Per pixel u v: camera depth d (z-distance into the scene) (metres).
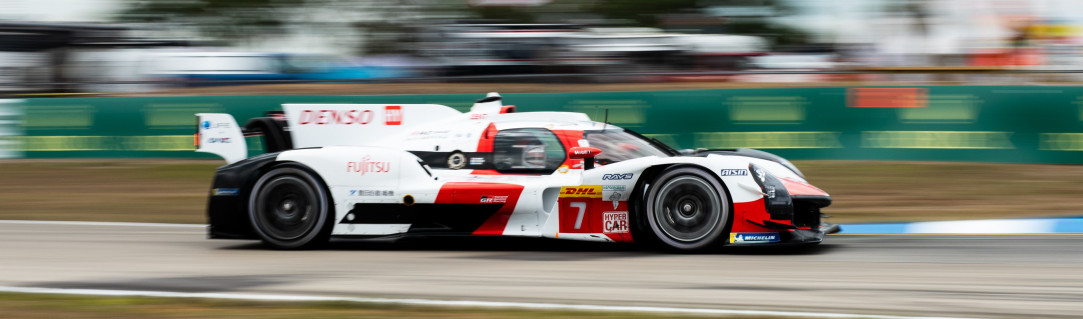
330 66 54.41
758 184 19.42
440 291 15.49
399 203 21.08
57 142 44.56
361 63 56.09
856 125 38.81
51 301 14.52
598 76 46.09
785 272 17.17
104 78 49.31
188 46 53.94
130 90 49.34
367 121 22.80
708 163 19.64
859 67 46.19
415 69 52.94
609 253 20.09
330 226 21.39
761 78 44.16
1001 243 21.66
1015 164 37.12
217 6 63.66
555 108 40.97
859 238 22.86
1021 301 14.19
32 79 48.56
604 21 54.62
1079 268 17.61
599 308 13.54
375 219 21.28
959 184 33.72
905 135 38.28
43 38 48.59
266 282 16.62
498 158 21.28
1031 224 25.47
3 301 14.57
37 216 30.19
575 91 45.59
